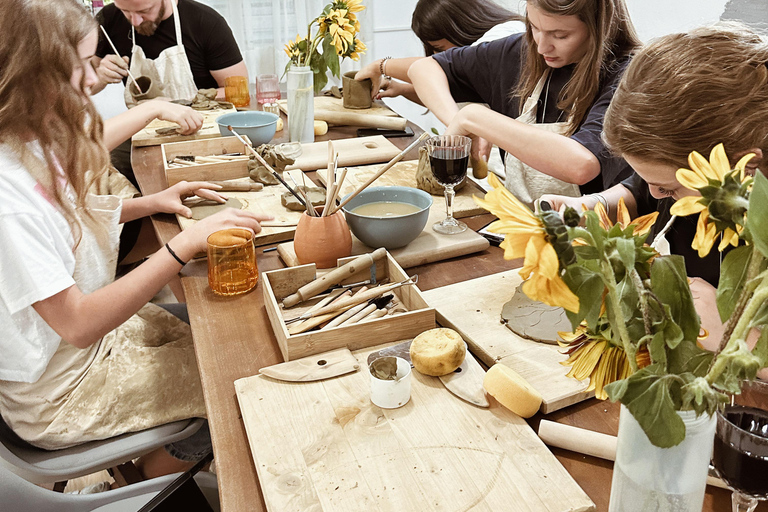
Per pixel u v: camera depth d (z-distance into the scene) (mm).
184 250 1349
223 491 861
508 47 2307
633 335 606
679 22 2564
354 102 2516
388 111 2490
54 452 1372
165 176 1928
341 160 2016
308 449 900
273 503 811
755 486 664
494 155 2754
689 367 578
